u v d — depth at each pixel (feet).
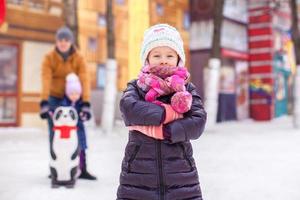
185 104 6.73
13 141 30.55
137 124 6.92
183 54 7.53
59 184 14.89
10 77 42.80
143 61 7.54
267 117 58.85
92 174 17.35
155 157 7.01
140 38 47.78
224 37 55.42
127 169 7.17
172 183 6.97
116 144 28.53
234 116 57.62
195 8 55.26
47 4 44.32
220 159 21.35
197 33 55.11
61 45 16.01
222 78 55.31
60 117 14.84
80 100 16.15
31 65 43.50
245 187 14.61
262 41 60.13
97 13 46.62
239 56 58.29
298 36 42.39
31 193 13.89
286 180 15.84
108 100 37.06
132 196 7.03
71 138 14.89
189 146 7.28
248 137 33.40
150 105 6.82
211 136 34.37
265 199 12.91
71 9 38.47
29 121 43.50
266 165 19.39
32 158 22.65
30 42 43.29
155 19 49.83
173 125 6.72
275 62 61.82
